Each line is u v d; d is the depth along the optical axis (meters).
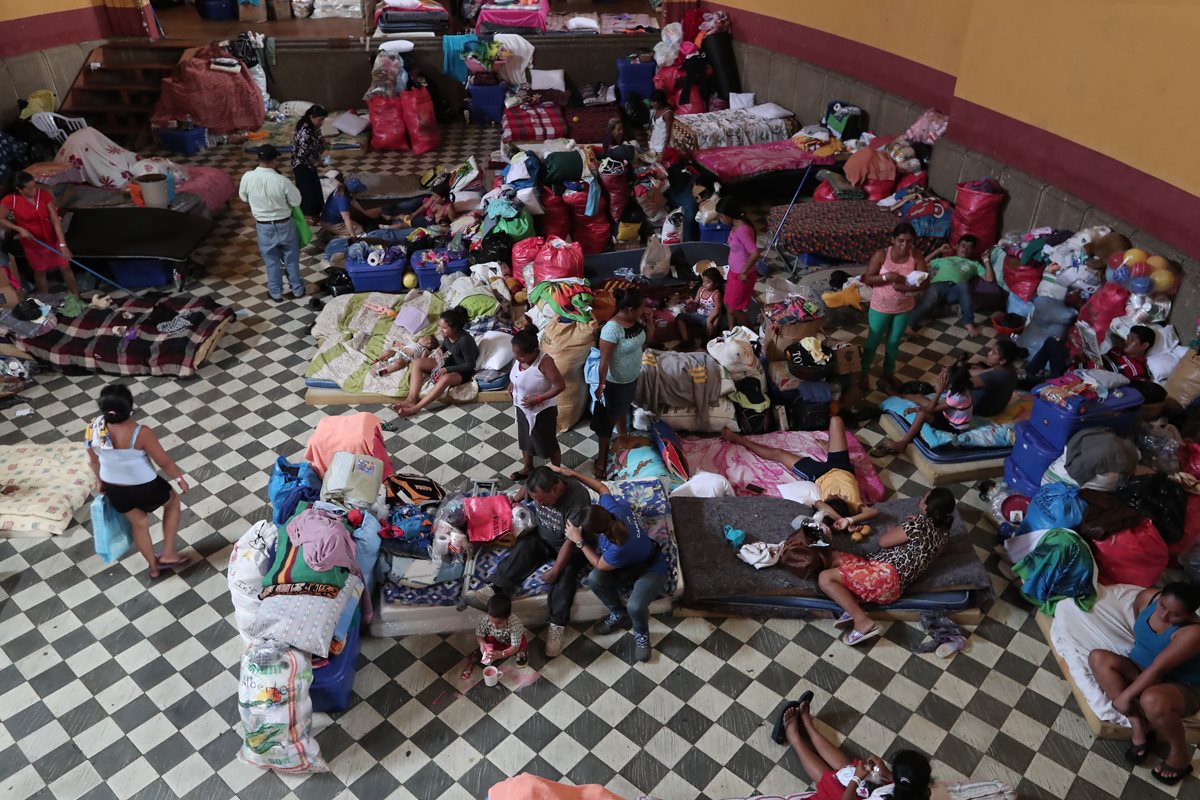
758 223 9.53
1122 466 4.96
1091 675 4.42
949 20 8.70
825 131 10.33
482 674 4.56
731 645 4.74
